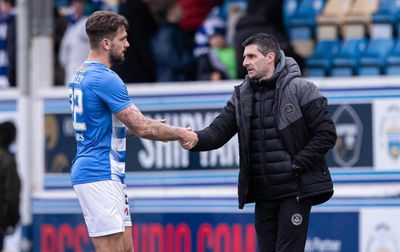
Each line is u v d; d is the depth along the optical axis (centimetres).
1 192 3569
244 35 3403
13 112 3691
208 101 3406
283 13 3700
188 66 3653
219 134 2453
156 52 3600
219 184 3403
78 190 2336
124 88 2325
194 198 3406
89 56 2362
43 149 3650
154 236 3453
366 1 3778
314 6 3828
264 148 2403
